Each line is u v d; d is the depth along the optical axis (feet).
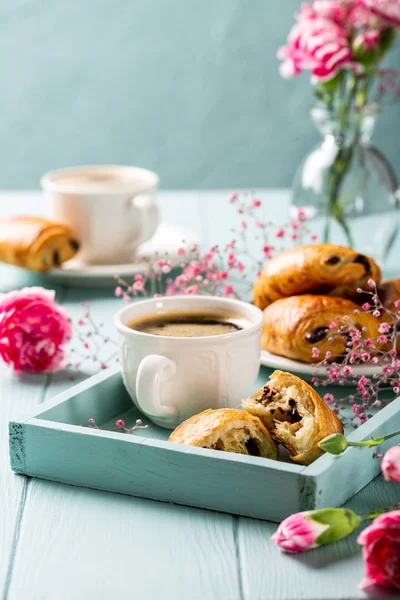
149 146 9.29
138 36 8.93
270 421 3.24
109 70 9.04
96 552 2.96
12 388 3.74
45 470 3.22
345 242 4.46
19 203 5.56
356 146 4.44
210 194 5.76
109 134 9.24
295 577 2.88
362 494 3.15
